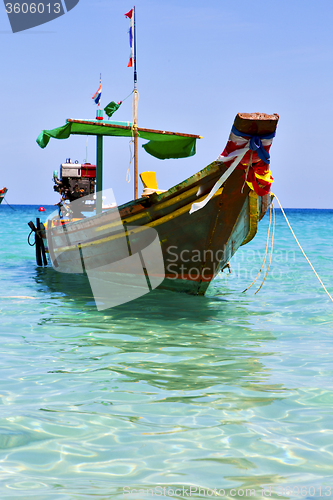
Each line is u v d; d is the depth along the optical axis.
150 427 3.46
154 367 4.88
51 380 4.45
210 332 6.46
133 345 5.76
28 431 3.37
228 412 3.72
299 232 32.72
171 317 7.39
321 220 62.91
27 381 4.41
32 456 3.03
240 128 6.77
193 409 3.78
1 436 3.29
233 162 7.38
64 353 5.37
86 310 7.85
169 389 4.24
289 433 3.36
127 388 4.25
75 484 2.72
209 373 4.70
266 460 3.00
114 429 3.42
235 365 4.95
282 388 4.26
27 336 6.11
